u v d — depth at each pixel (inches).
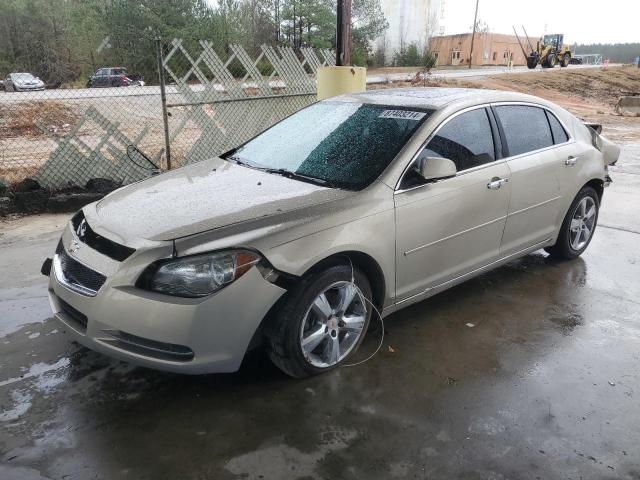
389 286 131.6
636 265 196.1
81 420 108.9
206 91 299.4
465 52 2333.9
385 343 140.2
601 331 148.4
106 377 123.6
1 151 404.8
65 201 257.6
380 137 141.3
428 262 139.6
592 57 2529.5
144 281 104.8
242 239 107.7
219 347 106.7
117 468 96.1
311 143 151.3
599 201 200.4
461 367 129.7
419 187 133.4
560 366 131.0
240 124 317.7
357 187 128.1
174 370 105.9
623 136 554.6
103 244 113.7
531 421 110.7
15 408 112.2
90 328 109.0
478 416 111.8
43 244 211.2
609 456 101.3
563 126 181.9
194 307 102.9
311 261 112.5
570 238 192.7
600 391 121.3
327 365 124.6
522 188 160.2
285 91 333.1
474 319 154.2
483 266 157.9
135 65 519.2
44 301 161.3
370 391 119.4
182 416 110.4
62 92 407.2
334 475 95.3
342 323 125.7
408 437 105.2
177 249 104.8
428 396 118.2
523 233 168.2
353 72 314.3
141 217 117.9
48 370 126.0
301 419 109.8
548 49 1688.0
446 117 143.7
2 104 516.7
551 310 160.2
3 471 94.7
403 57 2085.4
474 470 97.2
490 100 158.4
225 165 153.9
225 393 118.0
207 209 119.3
